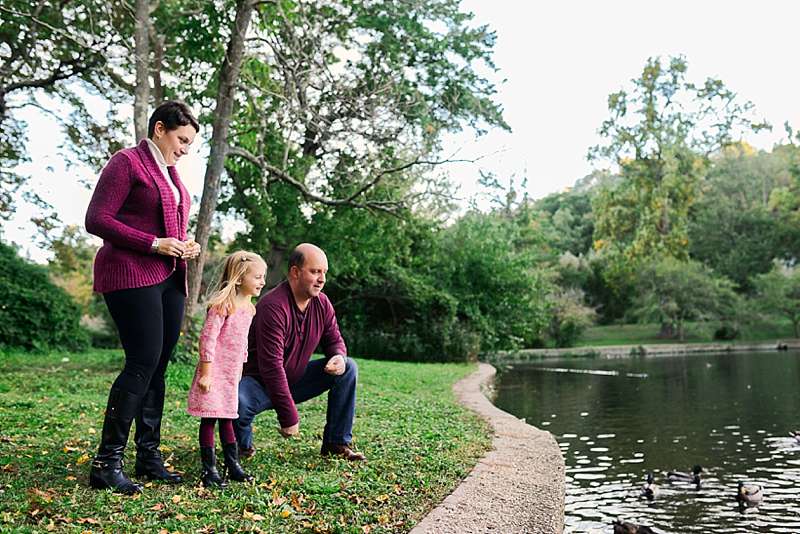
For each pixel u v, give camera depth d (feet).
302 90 47.88
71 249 76.48
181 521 12.23
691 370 90.22
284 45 49.24
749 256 182.19
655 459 33.14
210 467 14.87
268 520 12.66
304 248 17.63
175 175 14.88
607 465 31.94
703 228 189.78
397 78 52.65
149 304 13.93
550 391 63.98
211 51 51.37
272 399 17.17
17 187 61.82
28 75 52.95
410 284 84.58
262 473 16.07
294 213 68.13
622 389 65.82
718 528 23.24
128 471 15.57
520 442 24.21
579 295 174.40
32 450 16.92
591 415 47.62
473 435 24.75
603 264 190.60
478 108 67.62
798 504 25.64
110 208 13.57
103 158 60.23
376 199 59.47
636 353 134.21
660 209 175.63
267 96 53.93
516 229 101.45
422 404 34.32
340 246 69.82
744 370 88.12
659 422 44.32
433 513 14.61
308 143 65.82
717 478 29.55
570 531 22.53
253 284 15.64
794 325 161.27
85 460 15.90
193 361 41.68
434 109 64.59
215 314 15.15
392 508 14.51
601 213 182.19
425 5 63.41
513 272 92.43
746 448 35.63
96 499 13.00
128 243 13.57
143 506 12.92
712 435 39.42
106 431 13.87
